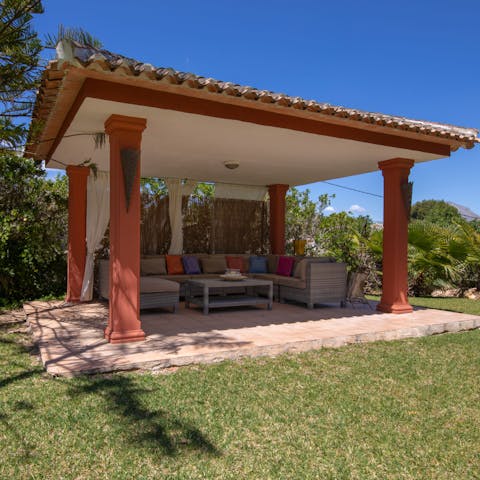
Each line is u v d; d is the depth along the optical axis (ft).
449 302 35.65
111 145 17.67
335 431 11.06
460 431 11.23
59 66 13.97
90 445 9.95
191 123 18.51
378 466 9.50
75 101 16.85
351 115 19.25
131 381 13.88
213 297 27.99
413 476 9.16
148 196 34.42
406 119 22.72
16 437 10.25
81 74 14.56
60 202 31.32
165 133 20.33
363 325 22.21
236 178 35.04
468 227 39.04
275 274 32.71
